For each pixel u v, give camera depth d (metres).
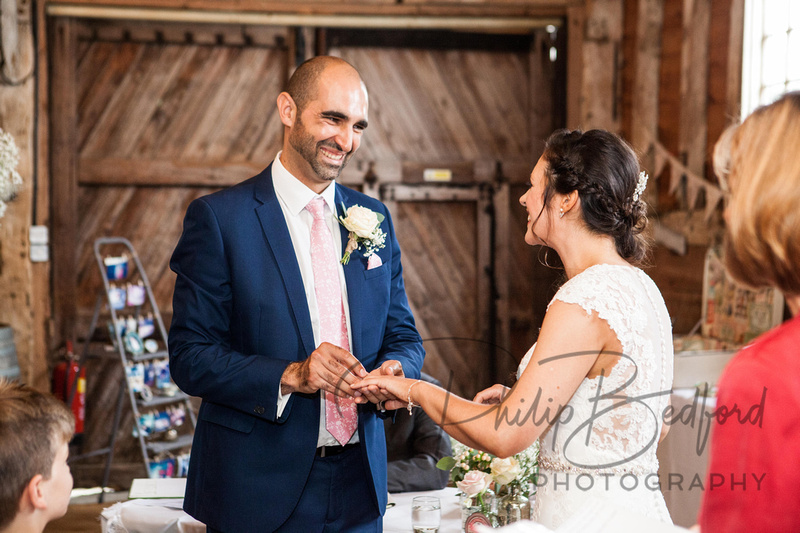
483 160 4.91
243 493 1.61
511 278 4.96
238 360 1.59
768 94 3.90
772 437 0.86
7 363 4.00
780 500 0.86
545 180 1.44
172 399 4.14
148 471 3.90
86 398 4.50
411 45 4.82
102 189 4.59
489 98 4.91
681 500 2.82
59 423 1.35
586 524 1.09
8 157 3.67
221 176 4.67
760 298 3.50
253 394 1.56
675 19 4.56
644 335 1.33
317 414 1.66
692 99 4.34
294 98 1.69
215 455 1.65
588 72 4.82
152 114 4.62
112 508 2.12
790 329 0.91
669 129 4.64
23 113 4.32
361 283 1.77
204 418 1.70
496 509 1.70
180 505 2.07
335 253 1.77
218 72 4.67
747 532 0.87
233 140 4.70
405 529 1.91
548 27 4.91
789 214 0.88
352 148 1.70
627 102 4.84
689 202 4.33
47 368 4.43
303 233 1.75
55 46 4.46
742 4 4.00
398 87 4.84
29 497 1.30
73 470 4.41
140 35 4.58
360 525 1.72
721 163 1.01
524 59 4.93
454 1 4.73
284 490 1.62
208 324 1.63
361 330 1.75
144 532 2.00
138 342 4.11
